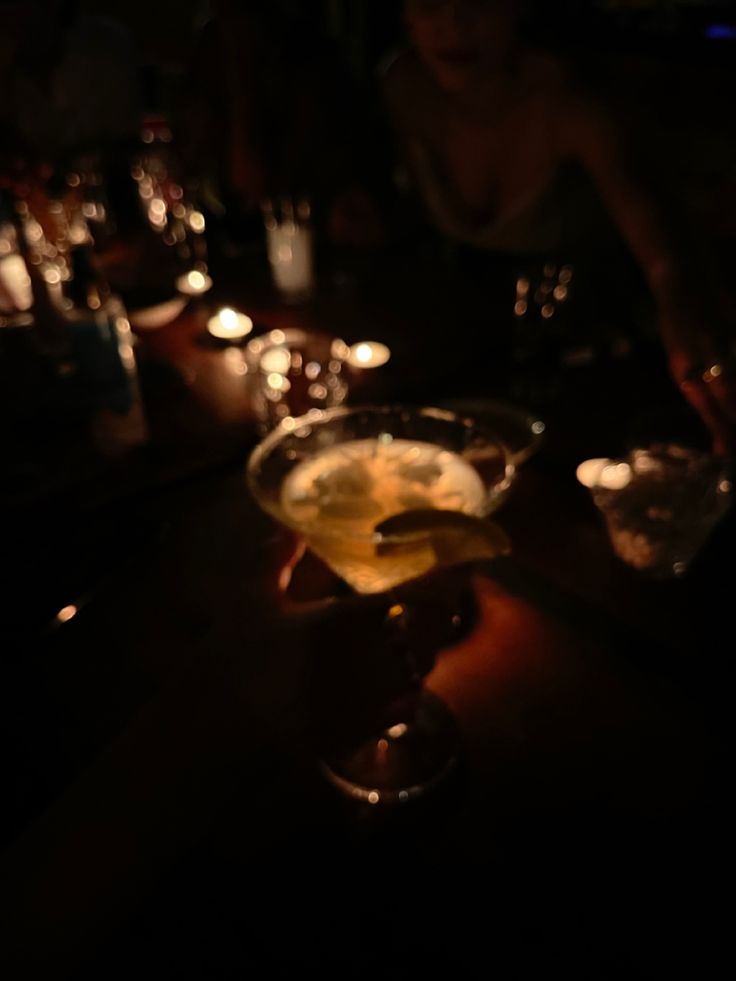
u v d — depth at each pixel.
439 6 0.66
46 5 1.01
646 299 0.72
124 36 1.17
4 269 0.78
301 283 0.82
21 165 0.75
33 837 0.29
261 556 0.39
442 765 0.31
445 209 0.86
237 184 1.01
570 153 0.72
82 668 0.36
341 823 0.29
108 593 0.40
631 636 0.37
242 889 0.28
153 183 1.01
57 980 0.25
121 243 0.86
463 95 0.75
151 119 1.20
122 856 0.28
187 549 0.43
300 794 0.30
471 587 0.40
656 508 0.41
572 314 0.65
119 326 0.61
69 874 0.28
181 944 0.26
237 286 0.85
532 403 0.58
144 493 0.49
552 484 0.48
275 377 0.62
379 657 0.32
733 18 1.18
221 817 0.30
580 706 0.34
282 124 0.98
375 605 0.33
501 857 0.28
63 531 0.45
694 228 0.64
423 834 0.29
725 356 0.51
